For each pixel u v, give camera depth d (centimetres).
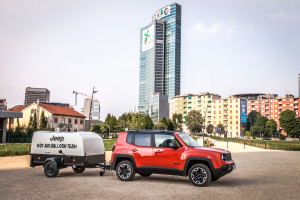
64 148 1096
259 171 1309
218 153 866
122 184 895
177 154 902
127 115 10700
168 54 19612
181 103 15125
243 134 12862
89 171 1271
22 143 4653
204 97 14225
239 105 13038
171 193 749
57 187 836
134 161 963
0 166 1457
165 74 19525
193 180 871
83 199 674
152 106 16600
